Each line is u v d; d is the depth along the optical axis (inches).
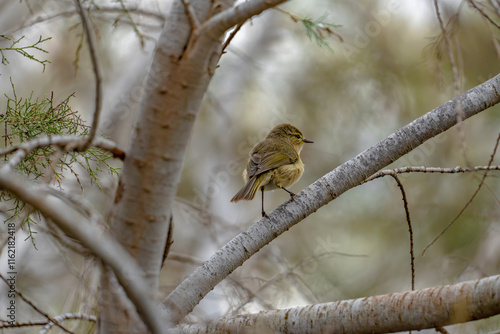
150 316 192.5
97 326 223.8
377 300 226.5
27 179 281.3
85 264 329.4
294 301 464.1
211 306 449.1
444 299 213.2
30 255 466.9
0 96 591.8
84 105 615.5
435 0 242.1
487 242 572.4
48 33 609.9
